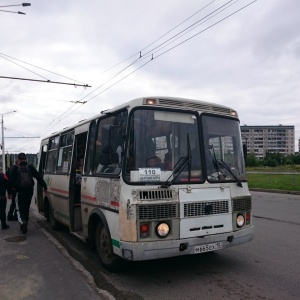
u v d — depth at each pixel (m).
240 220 5.62
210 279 5.27
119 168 5.18
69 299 4.59
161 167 5.10
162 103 5.33
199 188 5.24
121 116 5.40
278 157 103.62
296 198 17.19
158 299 4.53
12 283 5.21
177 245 4.89
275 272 5.54
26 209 9.07
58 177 8.71
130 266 5.91
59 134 9.01
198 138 5.50
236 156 5.93
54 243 7.81
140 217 4.77
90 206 6.28
